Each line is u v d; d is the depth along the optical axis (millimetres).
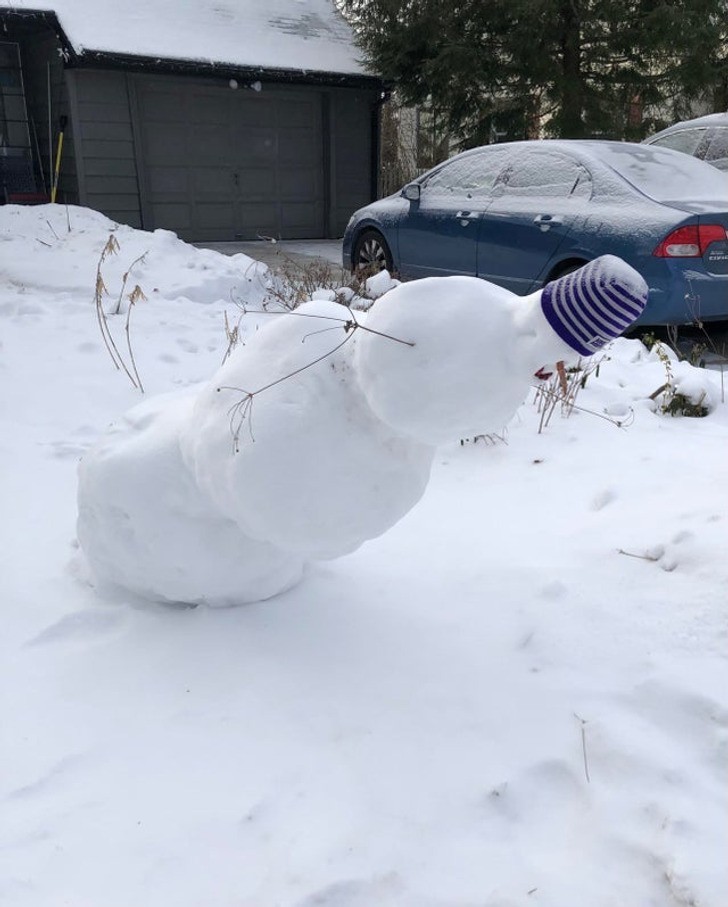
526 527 3043
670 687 2059
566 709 2066
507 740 1984
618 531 2883
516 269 6723
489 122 14352
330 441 1876
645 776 1838
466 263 7273
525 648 2312
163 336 5570
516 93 14125
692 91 13828
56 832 1754
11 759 1948
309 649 2289
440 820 1775
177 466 2188
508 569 2699
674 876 1595
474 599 2549
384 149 17828
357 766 1913
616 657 2232
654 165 6371
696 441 3781
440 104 14352
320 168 14211
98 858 1696
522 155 6938
